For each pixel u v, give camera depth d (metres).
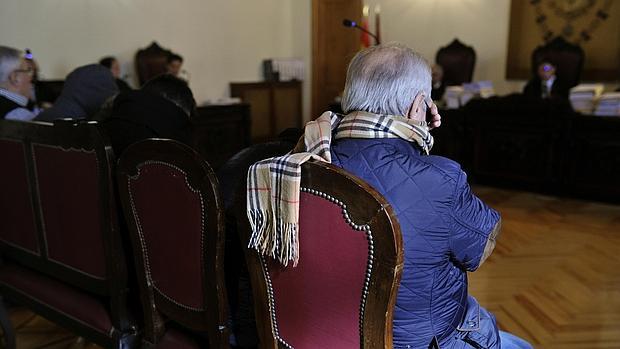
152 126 1.62
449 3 6.10
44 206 1.56
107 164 1.29
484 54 5.96
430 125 1.11
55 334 2.06
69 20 4.79
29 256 1.71
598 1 5.07
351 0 6.62
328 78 6.93
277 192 0.92
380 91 0.99
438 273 1.00
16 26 4.41
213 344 1.19
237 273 1.24
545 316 2.17
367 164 0.95
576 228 3.32
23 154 1.56
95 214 1.39
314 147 0.98
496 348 1.19
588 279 2.54
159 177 1.15
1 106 2.35
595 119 3.69
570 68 4.97
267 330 1.09
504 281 2.53
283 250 0.94
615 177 3.70
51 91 4.22
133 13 5.30
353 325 0.95
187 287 1.20
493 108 4.18
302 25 6.91
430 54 6.35
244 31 6.48
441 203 0.93
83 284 1.53
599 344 1.94
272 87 6.62
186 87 1.87
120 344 1.40
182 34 5.80
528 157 4.10
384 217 0.83
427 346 1.06
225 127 5.12
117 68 4.63
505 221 3.49
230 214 1.17
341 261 0.91
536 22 5.50
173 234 1.18
